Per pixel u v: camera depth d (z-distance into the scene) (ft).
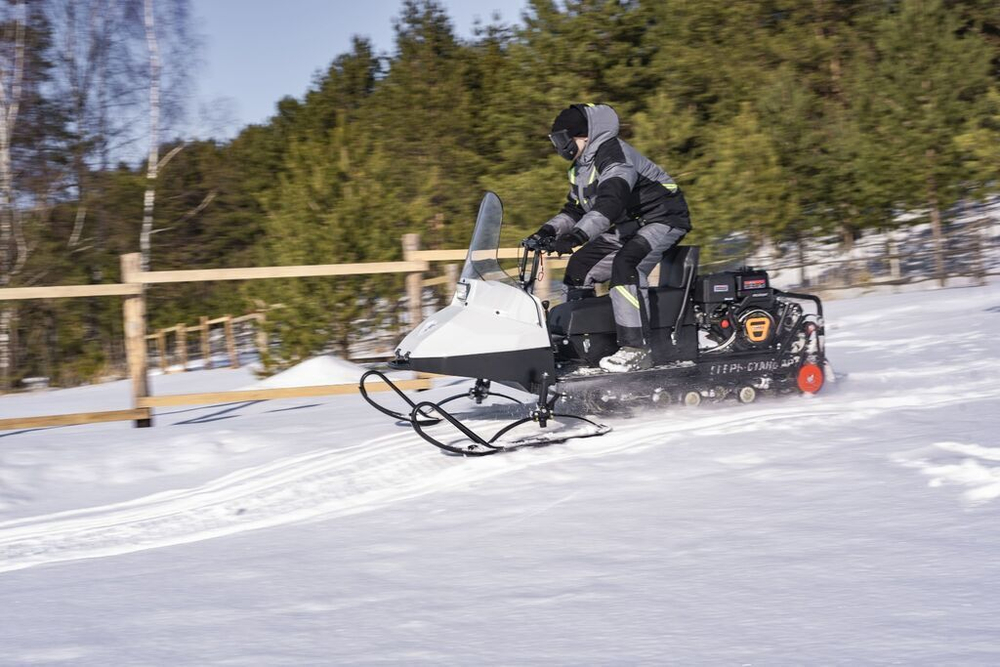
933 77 63.67
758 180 57.82
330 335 39.17
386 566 10.23
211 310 73.56
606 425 17.39
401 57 82.17
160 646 8.10
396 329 40.06
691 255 18.67
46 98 70.74
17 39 67.31
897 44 66.13
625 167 17.40
